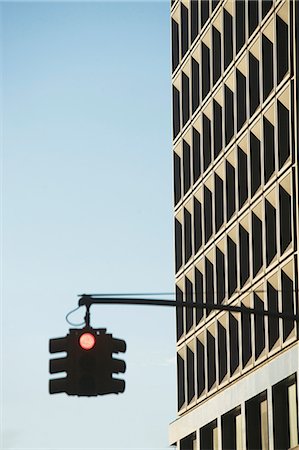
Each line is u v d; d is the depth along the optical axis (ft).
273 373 232.12
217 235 273.75
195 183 292.61
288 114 236.02
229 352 259.19
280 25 238.27
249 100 254.68
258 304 244.22
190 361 292.40
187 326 294.25
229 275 263.90
